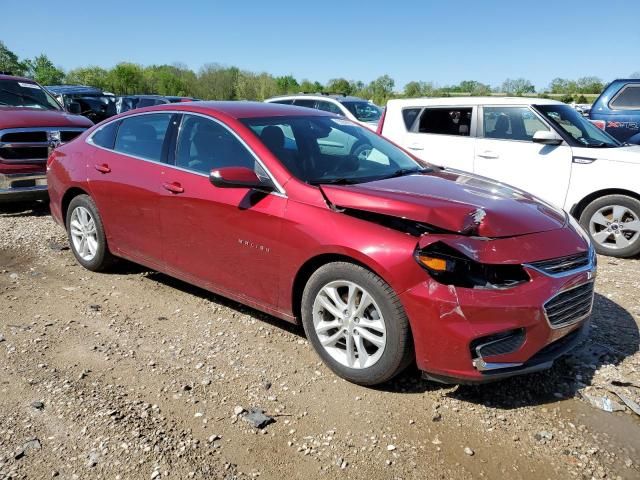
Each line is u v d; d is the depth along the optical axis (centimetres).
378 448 279
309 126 430
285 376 345
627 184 615
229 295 404
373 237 312
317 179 368
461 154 737
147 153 455
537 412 312
